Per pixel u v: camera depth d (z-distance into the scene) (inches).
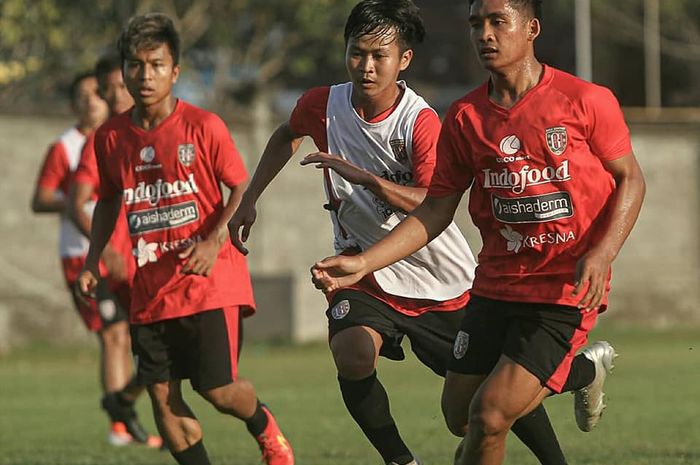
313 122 848.3
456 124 682.2
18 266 2551.7
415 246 694.5
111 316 1250.0
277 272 2775.6
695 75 4330.7
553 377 670.5
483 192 687.1
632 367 1937.7
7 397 1669.5
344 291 833.5
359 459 1032.2
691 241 2967.5
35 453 1119.6
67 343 2566.4
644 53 4274.1
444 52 5196.9
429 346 843.4
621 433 1173.1
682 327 2920.8
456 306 839.1
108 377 1254.9
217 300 856.3
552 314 675.4
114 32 3501.5
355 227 839.1
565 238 668.1
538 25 670.5
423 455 1050.7
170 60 864.3
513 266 682.8
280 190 2780.5
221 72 3932.1
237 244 843.4
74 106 1374.3
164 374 865.5
